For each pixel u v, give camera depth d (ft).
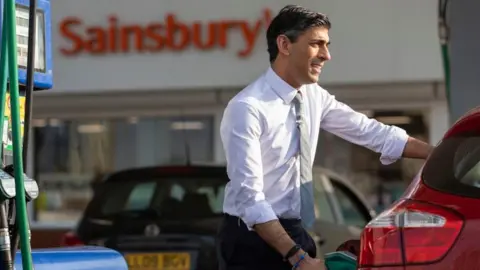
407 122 46.19
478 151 14.47
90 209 32.63
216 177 32.14
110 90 47.44
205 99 47.47
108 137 50.67
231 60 46.03
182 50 46.60
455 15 27.48
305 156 17.58
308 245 17.67
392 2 44.62
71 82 47.73
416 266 14.12
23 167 13.43
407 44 44.62
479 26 27.22
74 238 32.04
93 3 47.34
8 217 13.85
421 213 14.34
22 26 14.80
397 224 14.49
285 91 17.28
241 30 45.83
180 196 31.83
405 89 45.21
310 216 17.66
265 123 17.08
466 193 14.15
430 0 44.34
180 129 49.44
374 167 47.91
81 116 49.75
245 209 16.69
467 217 13.88
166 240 30.81
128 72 47.21
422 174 15.03
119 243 31.27
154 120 49.78
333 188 37.91
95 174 51.08
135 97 48.11
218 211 31.24
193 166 32.78
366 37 44.88
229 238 17.43
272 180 17.33
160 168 32.86
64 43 47.65
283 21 17.16
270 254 17.20
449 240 13.92
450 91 27.53
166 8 46.68
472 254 13.69
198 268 30.48
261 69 45.73
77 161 51.47
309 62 17.11
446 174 14.61
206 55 46.37
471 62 27.27
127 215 31.91
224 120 17.35
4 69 13.34
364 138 18.69
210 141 48.98
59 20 47.62
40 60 15.21
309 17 17.03
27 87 13.65
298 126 17.47
